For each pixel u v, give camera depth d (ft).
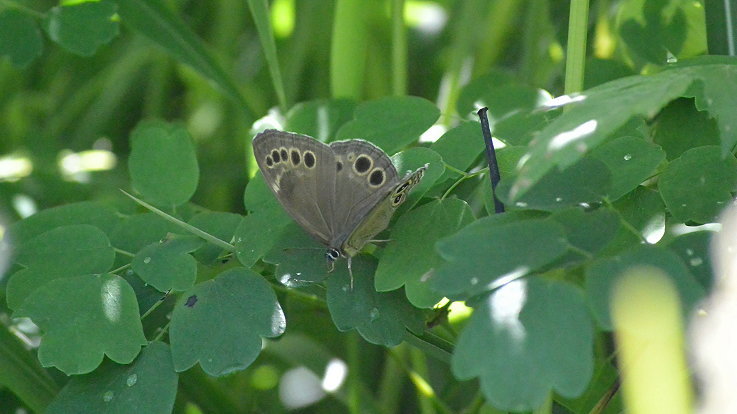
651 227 4.66
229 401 4.91
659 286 4.55
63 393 4.67
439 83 5.64
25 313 4.70
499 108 4.90
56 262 4.75
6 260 4.77
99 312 4.69
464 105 4.97
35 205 5.13
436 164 4.72
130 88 5.91
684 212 4.67
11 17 4.93
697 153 4.68
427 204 4.71
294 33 5.51
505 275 4.56
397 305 4.70
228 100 5.60
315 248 4.73
